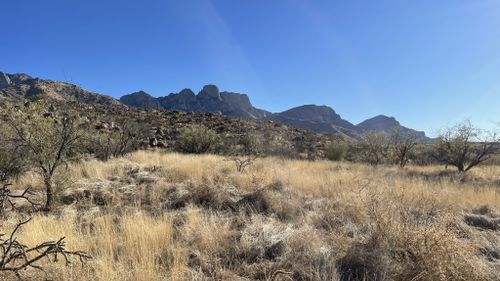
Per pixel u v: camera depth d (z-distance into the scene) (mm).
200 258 4590
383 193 6668
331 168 15414
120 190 8000
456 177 12969
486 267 4195
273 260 4676
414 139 21078
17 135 7383
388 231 4742
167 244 4922
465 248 4305
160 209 6727
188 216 6121
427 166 19578
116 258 4535
